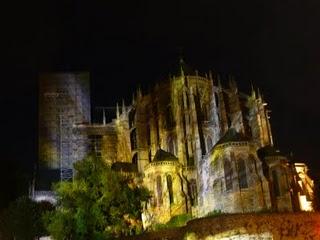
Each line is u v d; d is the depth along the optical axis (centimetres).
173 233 6475
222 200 8000
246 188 7856
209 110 10200
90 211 6581
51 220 6944
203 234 6150
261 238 5981
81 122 11262
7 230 7912
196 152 9338
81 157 10706
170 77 10488
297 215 6169
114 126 10831
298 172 9550
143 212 8469
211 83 10325
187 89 9950
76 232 6512
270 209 7631
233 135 8312
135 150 10388
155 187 8844
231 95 10581
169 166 8975
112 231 6694
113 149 10631
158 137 10300
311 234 6088
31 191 9900
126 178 7712
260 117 10344
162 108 10444
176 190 8862
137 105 10706
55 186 7162
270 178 8481
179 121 9800
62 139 10962
